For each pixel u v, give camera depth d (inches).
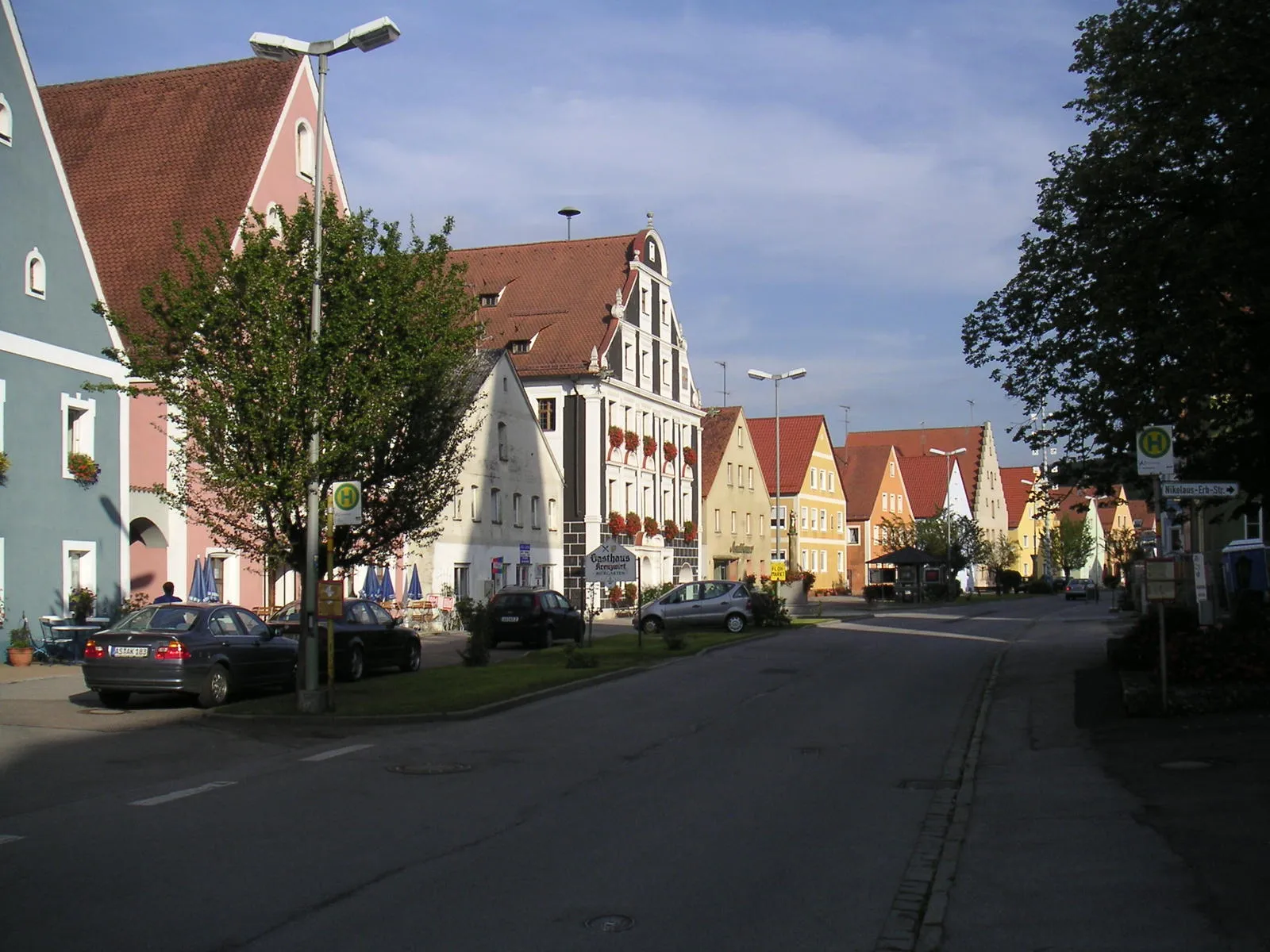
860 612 2218.3
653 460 2448.3
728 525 2871.6
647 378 2434.8
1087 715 631.8
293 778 484.7
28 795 444.1
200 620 732.0
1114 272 738.2
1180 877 307.6
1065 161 836.6
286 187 1470.2
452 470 790.5
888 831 383.2
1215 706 587.8
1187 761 473.1
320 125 711.1
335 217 733.9
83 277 1077.1
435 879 318.0
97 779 481.7
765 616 1576.0
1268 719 555.8
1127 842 350.6
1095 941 259.6
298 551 726.5
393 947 258.2
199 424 700.7
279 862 336.5
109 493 1103.6
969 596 3282.5
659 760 536.1
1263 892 289.0
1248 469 776.9
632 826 390.0
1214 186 715.4
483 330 794.2
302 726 655.1
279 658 786.2
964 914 283.4
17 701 753.0
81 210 1418.6
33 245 1009.5
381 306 716.0
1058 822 385.1
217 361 705.0
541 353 2245.3
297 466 685.9
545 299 2359.7
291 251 721.6
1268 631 653.9
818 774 496.7
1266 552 1024.9
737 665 1042.7
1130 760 489.4
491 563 1872.5
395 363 721.0
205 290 706.2
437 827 387.5
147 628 719.7
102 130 1502.2
